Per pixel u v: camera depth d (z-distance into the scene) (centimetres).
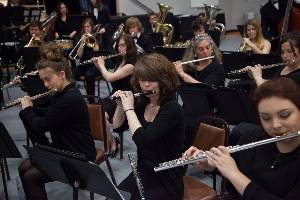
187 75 343
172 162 174
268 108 123
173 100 198
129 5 945
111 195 180
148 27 761
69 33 687
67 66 243
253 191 130
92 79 502
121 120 245
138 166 204
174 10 1002
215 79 338
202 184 218
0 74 528
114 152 354
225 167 136
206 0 1038
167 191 195
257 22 469
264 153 138
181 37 741
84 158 172
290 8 561
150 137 188
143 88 196
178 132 196
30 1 820
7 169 321
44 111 269
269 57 374
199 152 173
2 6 691
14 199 292
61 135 244
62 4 693
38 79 332
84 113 242
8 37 621
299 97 121
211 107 307
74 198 207
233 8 1136
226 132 226
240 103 281
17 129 442
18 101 267
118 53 386
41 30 584
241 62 390
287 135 124
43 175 238
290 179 128
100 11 732
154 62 193
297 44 296
